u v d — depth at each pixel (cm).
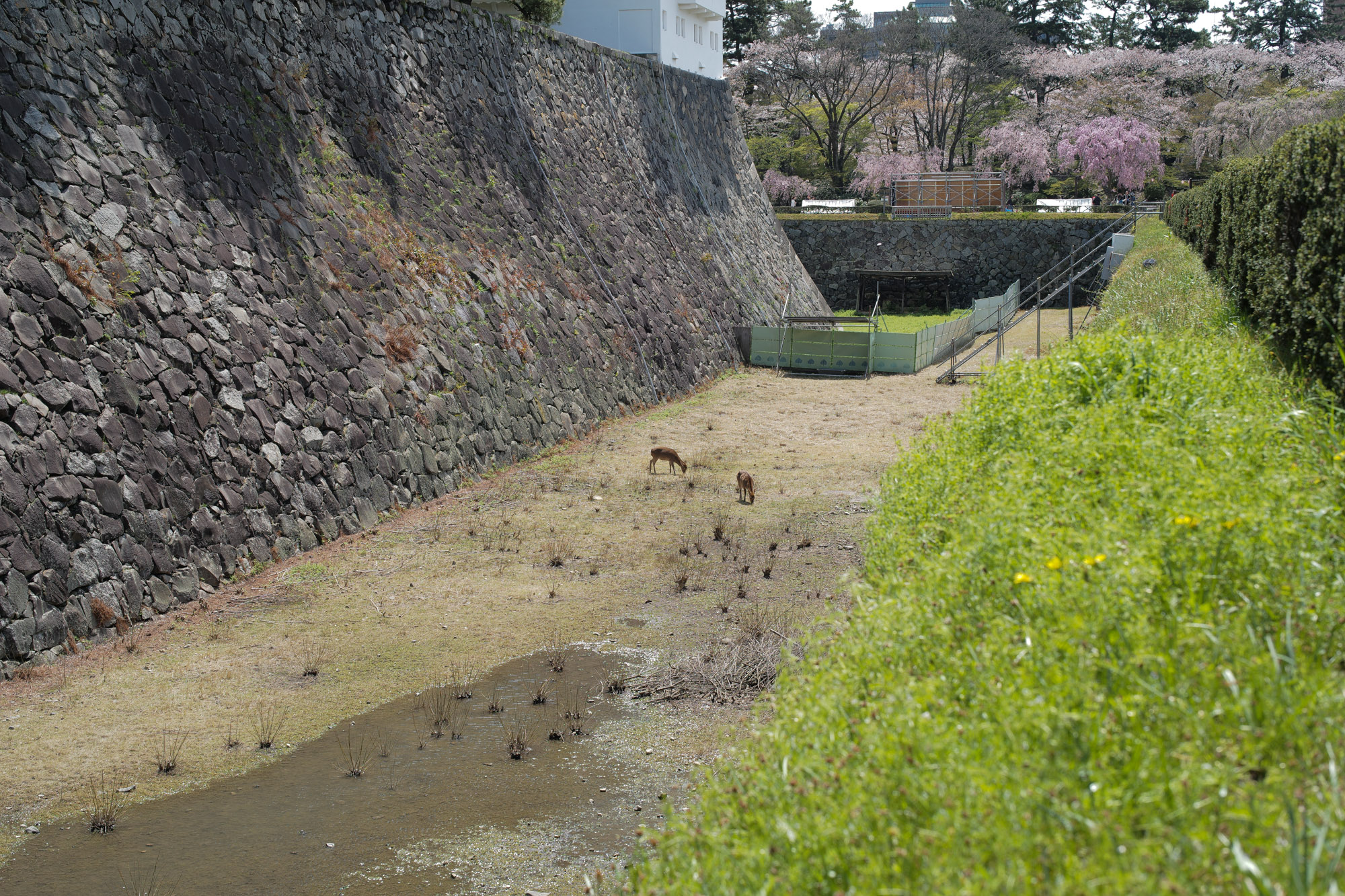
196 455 1226
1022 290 4944
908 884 288
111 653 997
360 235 1742
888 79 7475
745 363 3350
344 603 1155
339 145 1805
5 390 1009
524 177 2422
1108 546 429
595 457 1981
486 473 1798
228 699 890
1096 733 326
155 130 1369
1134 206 5291
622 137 3120
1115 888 249
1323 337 959
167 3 1478
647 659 982
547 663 979
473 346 1905
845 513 1542
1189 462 550
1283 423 657
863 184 7419
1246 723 320
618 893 562
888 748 352
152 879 614
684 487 1733
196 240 1362
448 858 635
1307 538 445
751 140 7988
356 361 1579
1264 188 1318
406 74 2092
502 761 775
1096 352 889
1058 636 380
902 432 2259
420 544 1391
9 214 1099
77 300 1134
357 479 1489
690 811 468
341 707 876
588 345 2359
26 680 922
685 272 3144
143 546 1110
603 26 4384
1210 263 2077
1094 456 621
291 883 609
